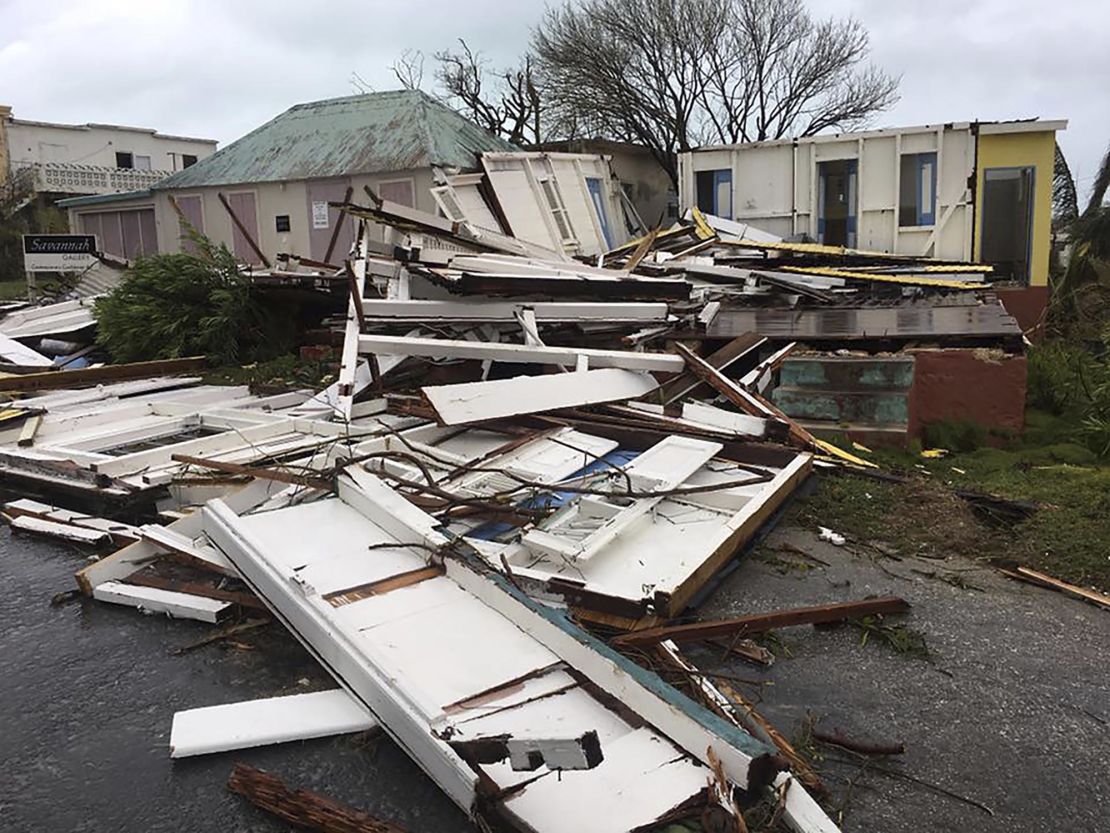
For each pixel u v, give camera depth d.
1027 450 6.74
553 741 2.43
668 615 3.90
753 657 3.90
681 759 2.88
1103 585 4.56
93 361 12.11
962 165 13.06
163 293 11.31
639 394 6.88
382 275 8.70
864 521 5.38
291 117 18.23
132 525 5.72
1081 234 13.81
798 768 3.11
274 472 5.17
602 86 23.12
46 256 16.48
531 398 6.17
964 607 4.41
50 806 3.11
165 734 3.50
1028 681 3.75
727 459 5.99
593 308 7.98
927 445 6.95
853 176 13.70
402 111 16.95
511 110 26.02
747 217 14.40
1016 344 7.30
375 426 6.75
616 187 15.63
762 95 24.53
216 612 4.35
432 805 3.02
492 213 12.17
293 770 3.23
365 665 3.33
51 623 4.45
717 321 8.62
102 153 35.44
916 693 3.68
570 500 5.02
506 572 4.09
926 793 3.08
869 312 8.74
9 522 5.84
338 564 4.14
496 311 7.87
